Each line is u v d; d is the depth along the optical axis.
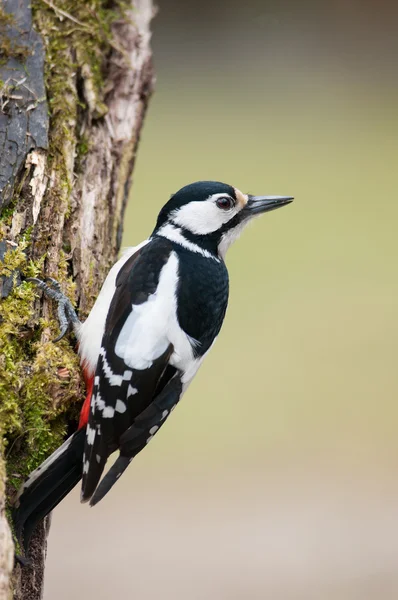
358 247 18.83
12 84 7.83
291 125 23.44
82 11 9.00
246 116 23.69
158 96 24.27
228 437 13.96
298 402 14.59
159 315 7.05
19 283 6.95
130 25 9.69
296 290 17.20
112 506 12.77
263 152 22.16
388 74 25.94
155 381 6.94
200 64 25.80
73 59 8.75
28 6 8.30
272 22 26.42
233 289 17.30
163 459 13.57
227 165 21.22
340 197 20.62
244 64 25.88
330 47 26.39
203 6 26.17
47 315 7.12
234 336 16.16
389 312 16.88
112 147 8.93
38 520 6.33
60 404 6.81
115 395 6.80
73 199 8.00
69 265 7.71
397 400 14.56
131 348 6.91
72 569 11.55
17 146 7.53
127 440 6.80
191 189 8.09
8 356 6.49
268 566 11.80
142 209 18.42
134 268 7.32
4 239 7.03
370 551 12.20
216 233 8.09
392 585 11.53
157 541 12.20
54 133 8.05
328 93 24.91
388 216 20.03
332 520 12.73
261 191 20.39
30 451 6.61
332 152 22.30
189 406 14.40
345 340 16.16
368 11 26.52
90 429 6.64
